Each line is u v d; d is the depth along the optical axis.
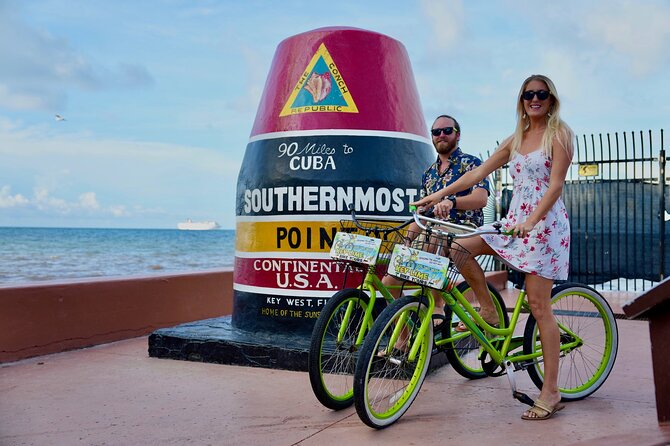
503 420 3.43
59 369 4.73
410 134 5.19
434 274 3.30
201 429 3.34
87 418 3.55
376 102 5.04
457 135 4.29
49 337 5.29
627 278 10.66
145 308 6.18
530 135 3.60
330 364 3.91
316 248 4.84
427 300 3.52
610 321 3.98
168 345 5.03
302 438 3.19
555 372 3.51
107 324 5.79
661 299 2.85
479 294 3.83
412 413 3.58
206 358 4.88
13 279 19.20
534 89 3.45
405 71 5.43
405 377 3.52
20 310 5.09
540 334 3.53
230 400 3.86
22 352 5.09
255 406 3.74
